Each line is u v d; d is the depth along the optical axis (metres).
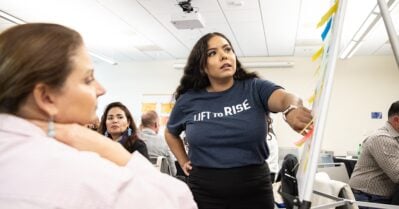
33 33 0.47
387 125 2.40
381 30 4.74
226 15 4.31
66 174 0.42
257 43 5.68
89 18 4.55
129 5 4.04
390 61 6.17
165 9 4.14
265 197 1.16
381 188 2.29
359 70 6.30
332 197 1.26
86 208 0.41
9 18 4.50
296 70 6.61
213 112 1.21
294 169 1.52
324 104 0.56
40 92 0.47
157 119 3.49
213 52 1.24
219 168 1.16
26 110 0.48
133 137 2.50
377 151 2.24
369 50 5.89
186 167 1.41
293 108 0.83
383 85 6.17
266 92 1.14
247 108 1.17
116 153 0.53
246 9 4.09
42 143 0.45
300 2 3.81
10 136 0.45
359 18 4.10
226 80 1.25
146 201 0.47
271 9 4.07
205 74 1.31
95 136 0.53
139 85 7.55
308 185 0.53
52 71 0.46
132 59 7.34
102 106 7.63
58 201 0.40
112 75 7.74
